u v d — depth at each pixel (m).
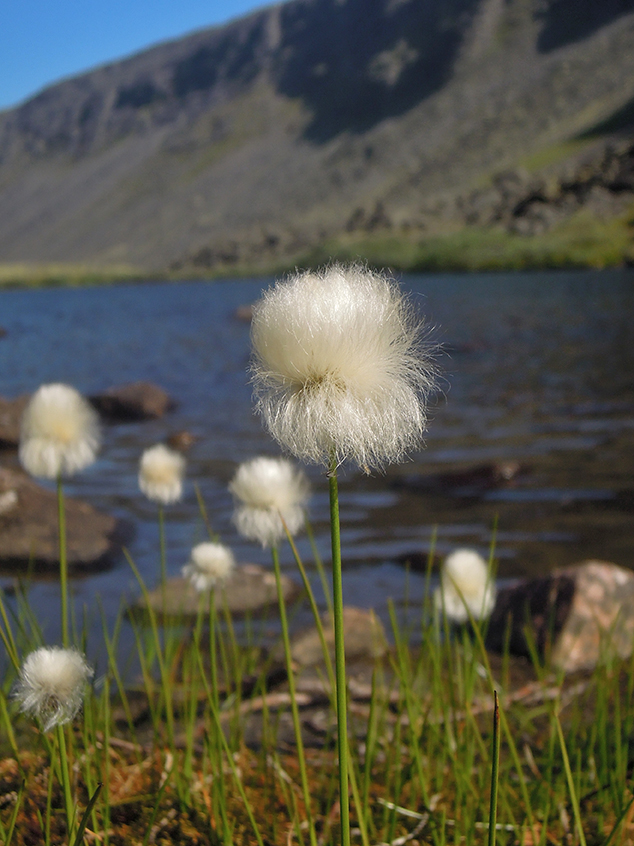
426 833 2.16
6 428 10.33
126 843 1.99
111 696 3.32
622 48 172.88
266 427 1.11
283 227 165.62
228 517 6.95
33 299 73.38
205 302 54.34
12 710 2.60
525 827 2.05
